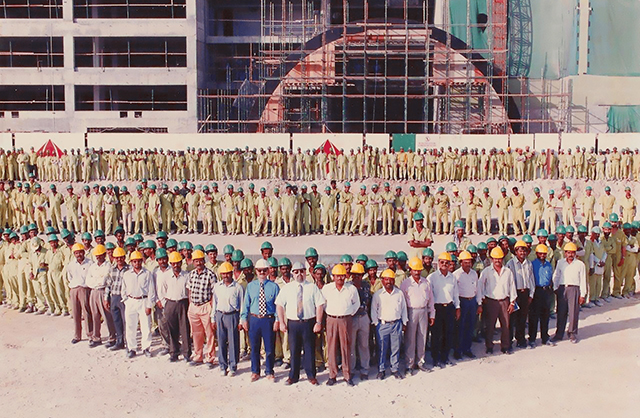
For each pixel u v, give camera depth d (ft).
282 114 134.21
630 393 35.14
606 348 42.47
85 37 151.74
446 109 135.03
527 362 40.14
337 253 67.21
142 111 151.43
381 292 37.40
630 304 53.57
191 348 41.78
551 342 43.80
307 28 165.48
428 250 41.37
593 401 34.24
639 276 62.90
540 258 43.11
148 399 35.12
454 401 34.50
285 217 80.48
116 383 37.37
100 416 33.09
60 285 50.67
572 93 143.64
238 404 34.37
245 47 168.14
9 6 150.61
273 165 111.04
